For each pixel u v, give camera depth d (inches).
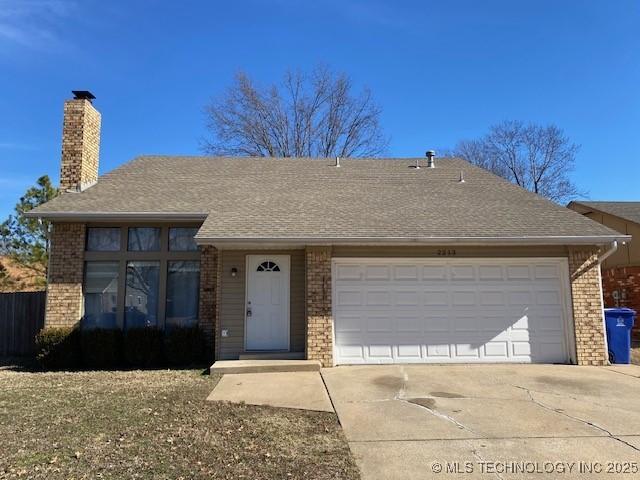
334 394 302.2
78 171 497.0
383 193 512.7
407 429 233.6
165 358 430.9
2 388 330.3
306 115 1168.8
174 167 575.2
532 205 486.9
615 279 718.5
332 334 403.9
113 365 426.9
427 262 423.2
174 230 468.4
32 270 832.3
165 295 459.5
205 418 250.1
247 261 429.4
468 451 204.7
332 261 414.9
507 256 425.1
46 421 246.4
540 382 336.8
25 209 794.2
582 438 220.5
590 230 418.0
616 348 420.5
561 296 426.0
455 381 338.6
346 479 177.0
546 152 1330.0
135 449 204.7
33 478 175.9
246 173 568.1
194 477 176.9
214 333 449.1
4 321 514.3
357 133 1187.3
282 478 176.9
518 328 420.8
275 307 427.2
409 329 415.8
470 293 422.9
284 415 256.5
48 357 419.5
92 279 458.6
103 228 464.4
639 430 232.2
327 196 497.4
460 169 609.6
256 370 375.6
